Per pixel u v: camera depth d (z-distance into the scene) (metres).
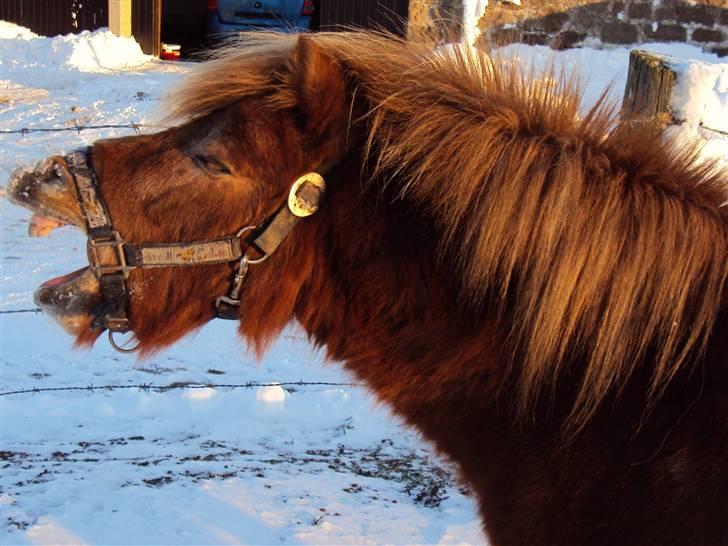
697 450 2.07
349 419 5.52
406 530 4.16
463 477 2.53
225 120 2.40
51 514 4.14
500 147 2.25
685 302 2.17
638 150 2.32
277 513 4.25
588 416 2.15
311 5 14.48
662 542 2.07
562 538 2.20
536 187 2.19
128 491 4.40
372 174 2.36
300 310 2.50
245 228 2.38
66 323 2.49
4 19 15.71
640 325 2.18
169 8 18.64
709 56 11.91
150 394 5.66
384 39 2.56
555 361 2.23
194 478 4.61
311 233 2.41
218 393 5.71
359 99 2.39
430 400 2.39
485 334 2.29
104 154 2.42
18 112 11.79
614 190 2.20
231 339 6.68
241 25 14.66
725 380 2.10
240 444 5.13
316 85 2.33
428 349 2.35
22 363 6.00
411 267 2.33
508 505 2.29
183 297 2.46
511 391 2.29
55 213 2.42
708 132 5.04
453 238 2.29
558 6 12.07
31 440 5.04
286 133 2.38
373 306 2.38
